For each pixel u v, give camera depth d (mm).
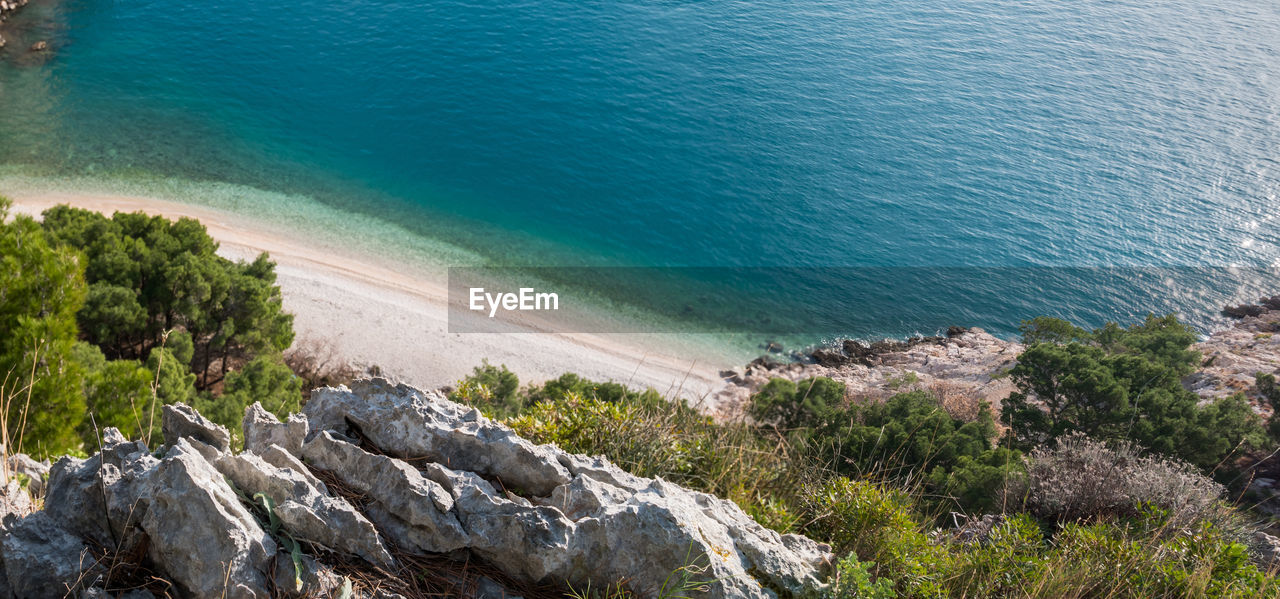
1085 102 78812
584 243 49938
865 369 38594
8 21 69125
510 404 24594
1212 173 66750
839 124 70062
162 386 16641
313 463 4379
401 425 4719
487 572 4133
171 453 3871
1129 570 5672
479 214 51094
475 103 66375
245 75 66062
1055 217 59406
